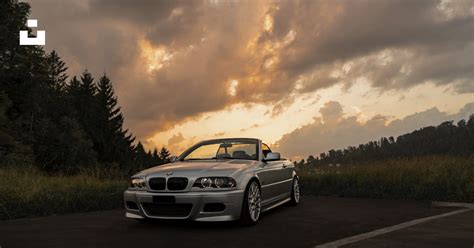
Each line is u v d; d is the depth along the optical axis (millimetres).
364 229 5098
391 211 6926
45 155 33906
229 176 5215
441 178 9344
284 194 7254
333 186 10773
